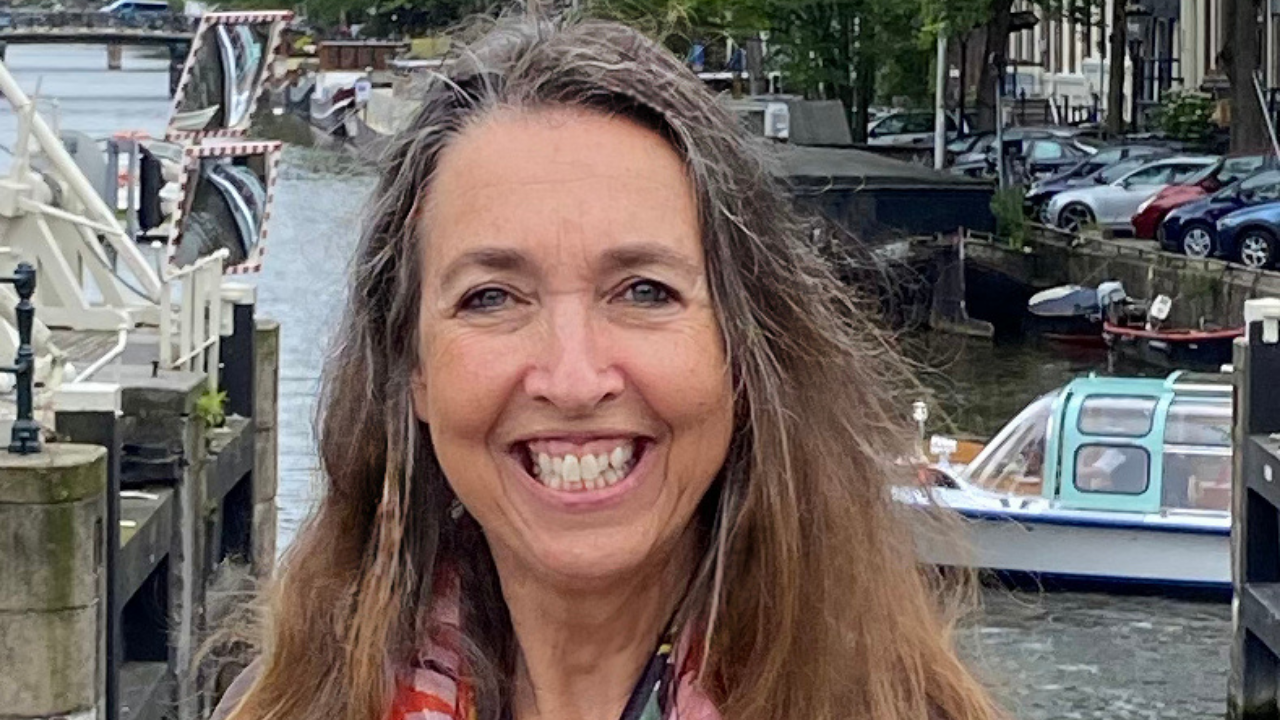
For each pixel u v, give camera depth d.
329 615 2.52
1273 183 31.02
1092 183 36.75
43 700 9.15
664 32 2.60
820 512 2.38
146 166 16.78
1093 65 58.62
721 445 2.36
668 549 2.39
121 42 70.94
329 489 2.59
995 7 42.53
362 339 2.57
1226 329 28.75
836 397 2.44
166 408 12.23
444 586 2.53
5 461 9.13
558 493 2.32
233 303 14.57
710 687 2.39
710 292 2.35
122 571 10.49
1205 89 47.72
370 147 2.66
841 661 2.35
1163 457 17.41
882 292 3.16
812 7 41.00
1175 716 14.23
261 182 14.33
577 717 2.45
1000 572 17.22
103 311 14.68
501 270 2.32
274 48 14.85
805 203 2.89
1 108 38.53
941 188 30.36
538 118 2.34
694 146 2.34
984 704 2.44
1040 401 17.92
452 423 2.34
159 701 11.58
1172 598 17.14
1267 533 13.63
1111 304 30.64
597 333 2.31
